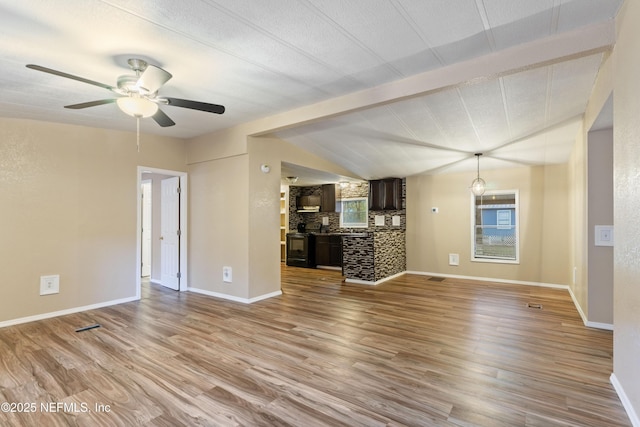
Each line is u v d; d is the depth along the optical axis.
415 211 7.21
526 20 2.08
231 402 2.13
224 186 4.85
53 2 1.84
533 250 5.98
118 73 2.74
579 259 4.22
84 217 4.23
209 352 2.91
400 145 4.91
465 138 4.46
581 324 3.68
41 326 3.60
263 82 3.00
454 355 2.84
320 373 2.52
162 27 2.12
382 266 6.24
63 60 2.52
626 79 1.91
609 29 2.10
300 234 8.28
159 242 5.94
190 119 4.18
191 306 4.40
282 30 2.18
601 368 2.59
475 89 3.09
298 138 4.97
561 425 1.89
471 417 1.97
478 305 4.49
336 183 8.36
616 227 2.19
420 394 2.22
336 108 3.41
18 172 3.74
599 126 3.22
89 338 3.24
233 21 2.06
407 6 1.93
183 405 2.10
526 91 3.08
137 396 2.20
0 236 3.61
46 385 2.34
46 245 3.92
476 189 5.69
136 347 3.02
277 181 5.03
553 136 4.32
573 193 4.87
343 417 1.98
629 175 1.92
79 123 4.11
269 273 4.93
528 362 2.70
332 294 5.14
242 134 4.50
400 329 3.51
